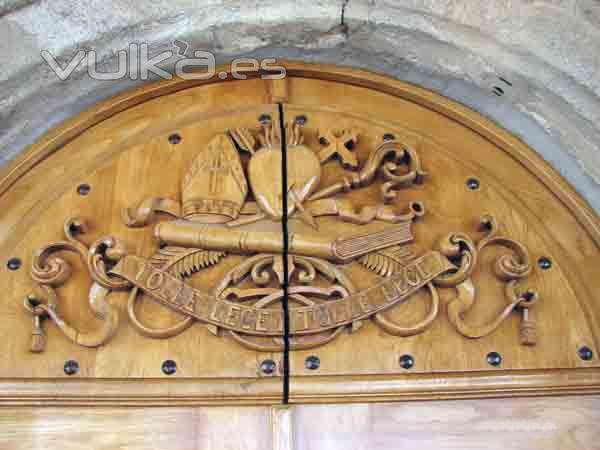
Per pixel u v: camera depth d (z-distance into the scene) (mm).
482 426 1602
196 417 1573
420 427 1594
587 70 1747
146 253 1712
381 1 1824
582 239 1804
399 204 1821
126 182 1812
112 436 1551
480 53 1823
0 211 1750
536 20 1780
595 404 1634
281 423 1568
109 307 1635
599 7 1731
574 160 1820
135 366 1600
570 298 1735
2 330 1622
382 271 1703
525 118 1873
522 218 1826
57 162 1827
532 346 1676
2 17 1694
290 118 1926
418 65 1903
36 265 1658
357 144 1902
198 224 1730
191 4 1796
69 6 1729
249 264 1685
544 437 1600
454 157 1898
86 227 1735
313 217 1756
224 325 1620
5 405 1553
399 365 1633
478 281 1732
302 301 1652
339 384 1604
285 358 1621
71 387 1568
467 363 1646
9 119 1753
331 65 1979
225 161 1822
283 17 1842
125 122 1896
